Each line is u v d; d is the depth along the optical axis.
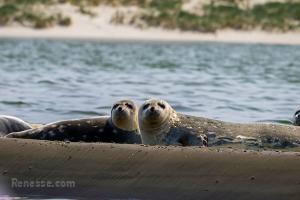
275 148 36.28
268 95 58.06
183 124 37.31
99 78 68.44
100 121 38.78
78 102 52.19
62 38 119.31
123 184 29.19
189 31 125.44
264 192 27.88
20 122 40.03
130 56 93.62
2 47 102.25
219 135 36.84
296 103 53.72
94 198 28.81
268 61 90.31
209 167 29.25
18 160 30.89
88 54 95.38
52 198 28.92
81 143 31.89
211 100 54.34
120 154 30.53
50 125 38.62
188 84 64.75
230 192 28.11
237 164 29.22
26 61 84.62
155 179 29.11
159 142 37.31
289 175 28.34
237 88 62.38
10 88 59.72
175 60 89.50
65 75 70.56
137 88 60.88
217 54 98.94
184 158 29.86
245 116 47.12
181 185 28.70
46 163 30.58
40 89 59.44
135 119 38.56
